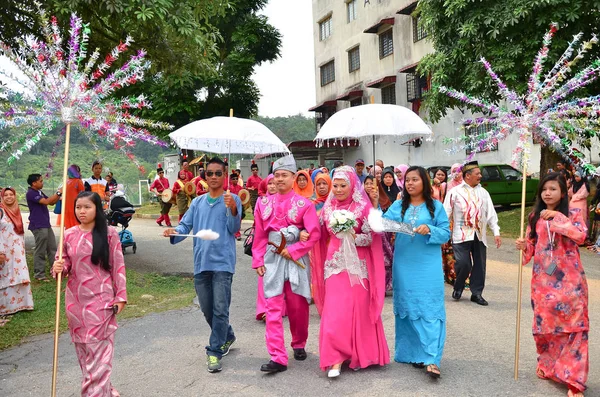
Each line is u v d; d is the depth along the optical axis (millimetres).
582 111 4676
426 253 4820
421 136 7086
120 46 4648
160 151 36312
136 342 6027
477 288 7355
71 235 4102
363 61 28547
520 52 11938
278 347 4945
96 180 10586
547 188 4512
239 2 26062
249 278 9523
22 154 4180
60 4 8477
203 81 24859
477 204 7277
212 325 5156
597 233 11609
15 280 7242
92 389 4000
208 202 5164
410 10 23594
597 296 7676
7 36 10594
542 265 4496
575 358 4250
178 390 4641
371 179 6480
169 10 9422
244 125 5668
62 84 4242
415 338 4949
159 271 10133
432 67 14047
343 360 4824
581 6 11469
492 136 4957
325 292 4953
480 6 12508
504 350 5430
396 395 4379
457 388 4492
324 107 32344
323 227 5188
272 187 7312
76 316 4012
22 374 5152
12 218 7270
